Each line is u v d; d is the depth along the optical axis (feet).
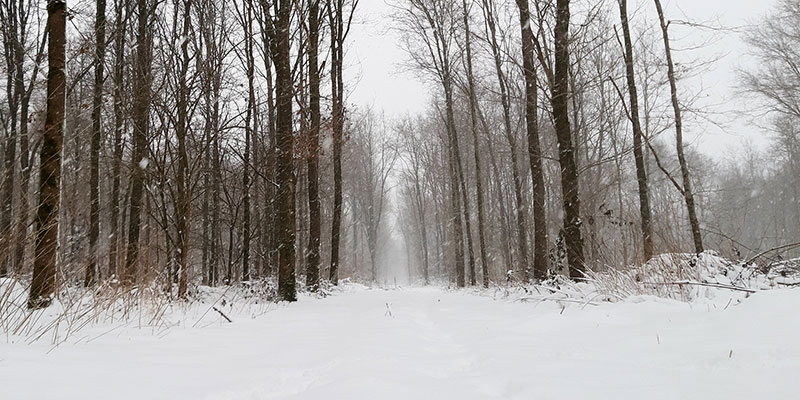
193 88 29.81
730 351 8.57
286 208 31.04
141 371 8.42
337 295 38.55
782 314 10.55
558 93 29.73
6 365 7.79
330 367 9.70
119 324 15.38
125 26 36.58
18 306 13.28
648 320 13.99
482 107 77.71
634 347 10.46
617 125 59.26
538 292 26.48
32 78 40.24
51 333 12.40
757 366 7.72
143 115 29.96
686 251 22.59
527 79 36.73
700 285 17.78
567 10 29.86
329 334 14.74
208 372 8.78
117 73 35.63
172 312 19.43
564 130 29.45
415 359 10.55
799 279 17.78
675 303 16.47
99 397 6.61
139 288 18.97
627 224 26.91
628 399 6.70
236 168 43.62
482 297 33.22
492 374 8.75
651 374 8.05
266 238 47.21
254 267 52.26
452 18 57.36
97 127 36.91
